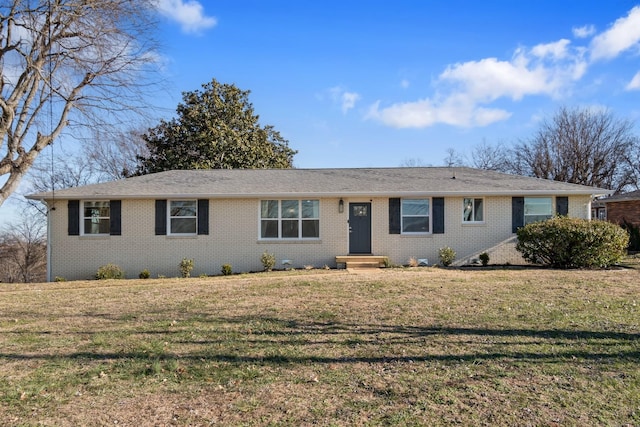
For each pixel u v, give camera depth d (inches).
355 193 586.6
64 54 586.6
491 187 606.2
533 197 607.5
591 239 514.6
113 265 572.7
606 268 526.3
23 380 176.6
